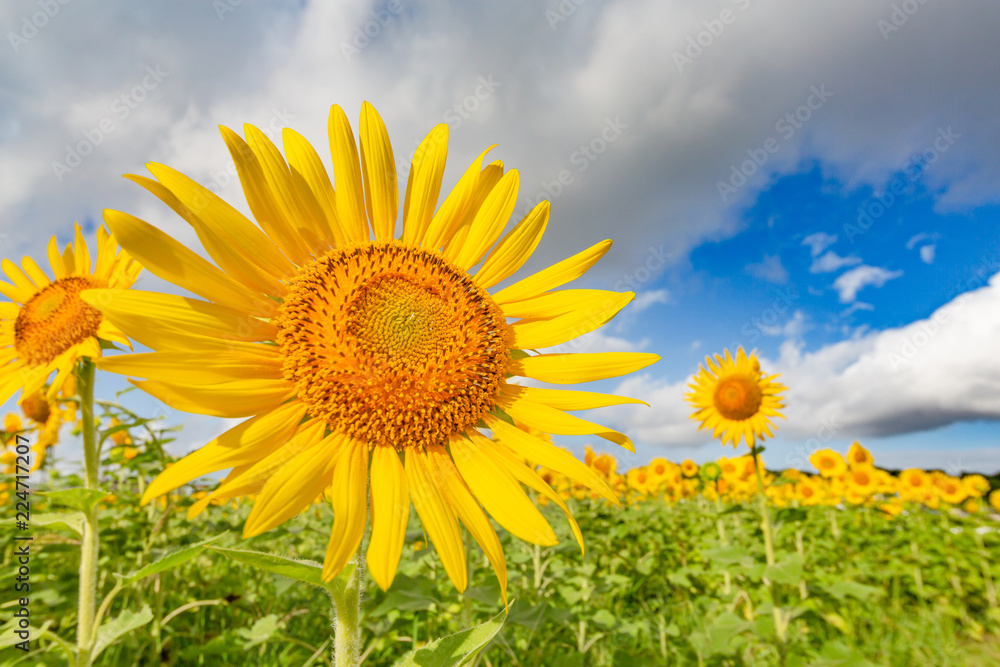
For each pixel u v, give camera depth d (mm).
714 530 11297
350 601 1926
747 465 9695
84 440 3264
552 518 8969
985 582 8773
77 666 2885
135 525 5695
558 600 5848
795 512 5711
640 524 10344
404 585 4352
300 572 1787
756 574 5219
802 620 6078
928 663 6727
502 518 1956
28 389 3100
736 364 7500
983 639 7711
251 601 5816
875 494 11180
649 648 5691
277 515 1701
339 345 2053
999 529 10258
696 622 6848
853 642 6777
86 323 3232
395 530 1782
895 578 8844
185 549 2291
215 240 1969
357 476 1914
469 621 4012
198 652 4453
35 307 3330
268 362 2012
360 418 2014
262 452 1838
